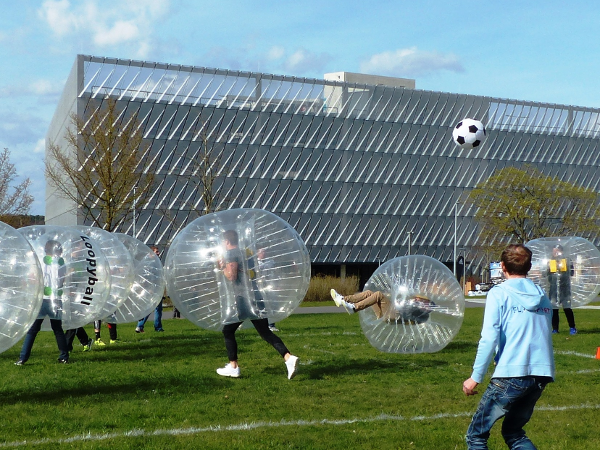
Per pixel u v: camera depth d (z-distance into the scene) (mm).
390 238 67125
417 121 66062
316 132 61625
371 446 6348
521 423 5172
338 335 16812
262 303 9469
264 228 9664
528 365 4988
